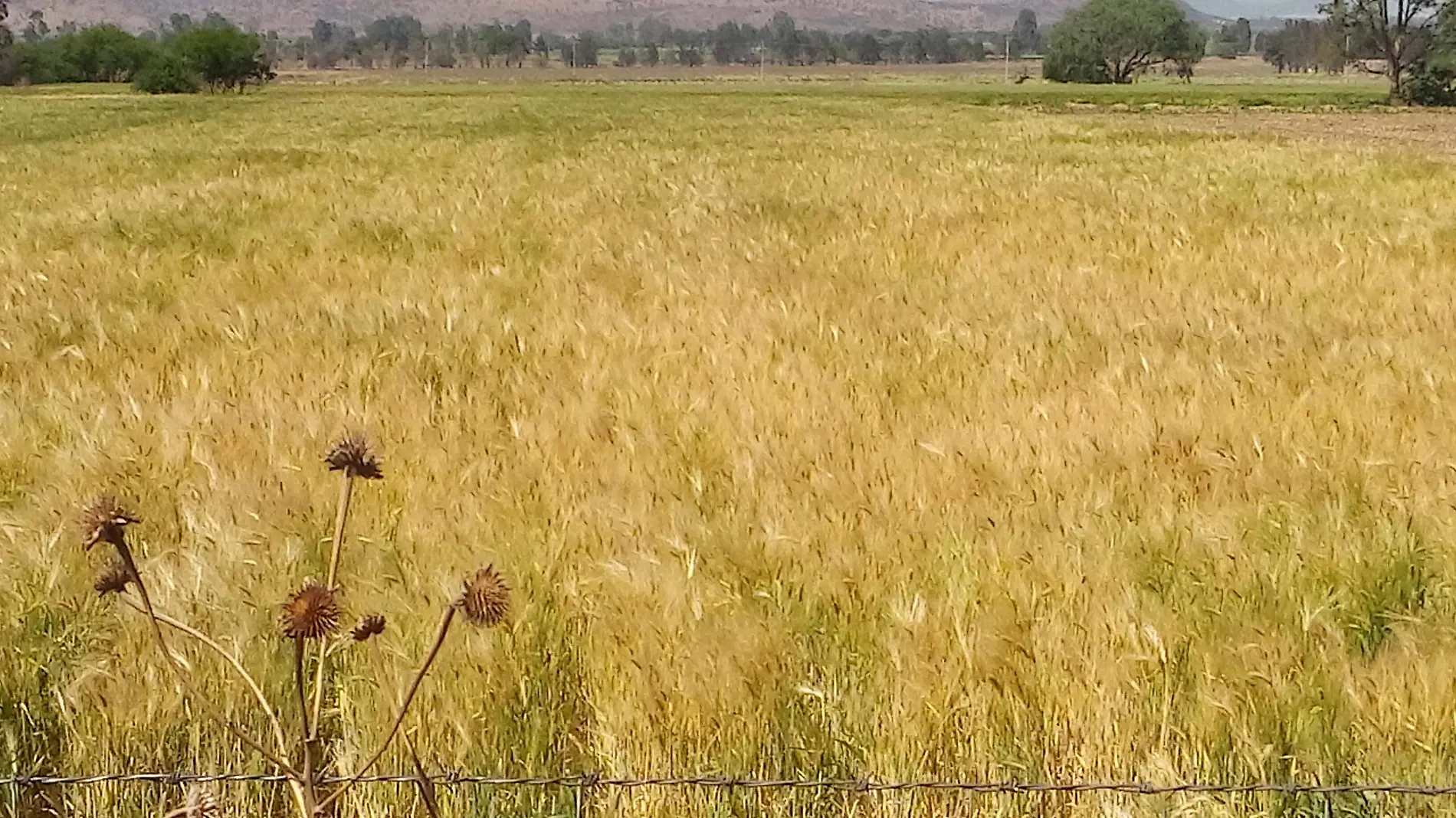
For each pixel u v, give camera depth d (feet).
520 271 35.17
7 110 172.55
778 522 14.62
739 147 96.43
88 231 44.06
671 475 16.96
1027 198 55.57
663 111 174.29
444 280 33.71
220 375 22.81
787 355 24.07
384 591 12.91
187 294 31.91
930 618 12.32
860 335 26.40
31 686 11.75
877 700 11.48
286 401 20.54
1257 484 16.69
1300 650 11.98
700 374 22.47
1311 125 153.58
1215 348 25.07
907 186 61.98
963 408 20.75
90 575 13.16
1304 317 28.76
